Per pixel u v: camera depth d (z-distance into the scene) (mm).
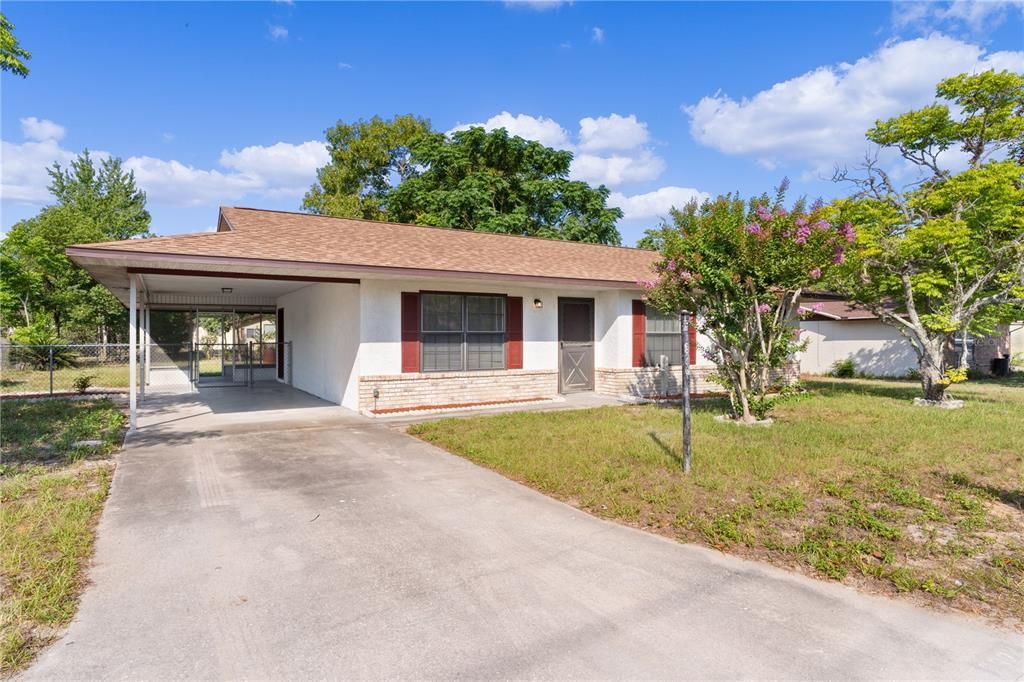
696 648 2871
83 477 6043
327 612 3229
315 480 6121
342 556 4047
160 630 3010
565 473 6105
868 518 4562
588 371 14039
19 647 2816
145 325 15164
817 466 6055
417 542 4336
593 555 4098
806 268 7895
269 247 9328
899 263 11711
